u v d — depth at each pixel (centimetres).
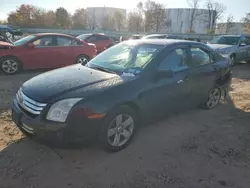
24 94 297
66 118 265
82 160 298
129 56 382
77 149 315
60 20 6031
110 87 300
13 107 309
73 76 329
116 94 297
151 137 367
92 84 302
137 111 333
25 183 254
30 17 5822
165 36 1697
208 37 3095
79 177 267
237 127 417
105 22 6562
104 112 284
